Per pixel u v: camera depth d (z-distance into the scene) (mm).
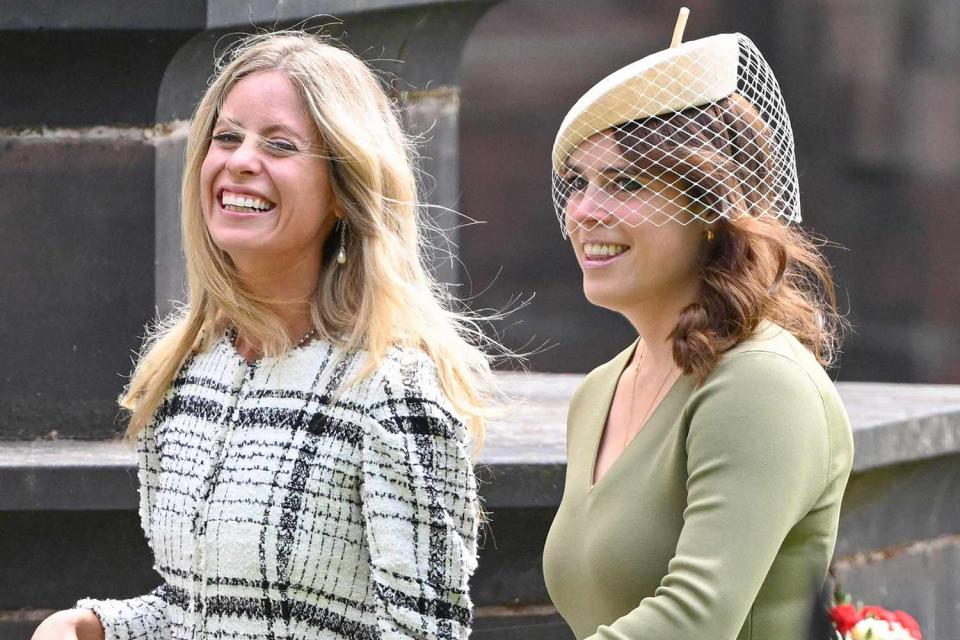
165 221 15359
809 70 40469
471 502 8133
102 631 9008
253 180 8297
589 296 8672
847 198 40750
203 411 8562
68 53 14664
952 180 40656
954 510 15914
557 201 9000
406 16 17188
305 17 15500
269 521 8016
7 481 12766
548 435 14594
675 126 8383
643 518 8141
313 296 8492
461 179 39312
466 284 39219
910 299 40812
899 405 15805
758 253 8367
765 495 7648
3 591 13117
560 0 39188
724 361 8000
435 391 8141
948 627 15922
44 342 15086
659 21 39250
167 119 15227
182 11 14453
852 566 14523
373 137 8492
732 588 7535
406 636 7824
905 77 40562
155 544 8656
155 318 15188
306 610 8039
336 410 8125
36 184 15023
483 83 39250
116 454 13734
